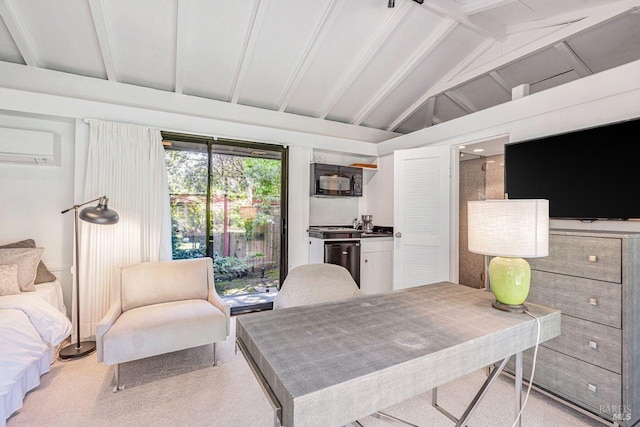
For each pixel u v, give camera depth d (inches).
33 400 74.5
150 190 118.6
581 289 69.9
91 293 109.5
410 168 146.2
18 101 101.7
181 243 133.4
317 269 80.0
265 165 152.6
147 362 94.2
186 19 100.7
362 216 184.1
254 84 136.9
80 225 109.9
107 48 105.9
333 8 102.0
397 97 159.9
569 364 71.7
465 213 183.6
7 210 108.0
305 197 158.2
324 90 148.6
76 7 94.5
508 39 119.9
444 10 103.4
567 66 117.8
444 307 55.4
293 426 27.9
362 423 68.7
